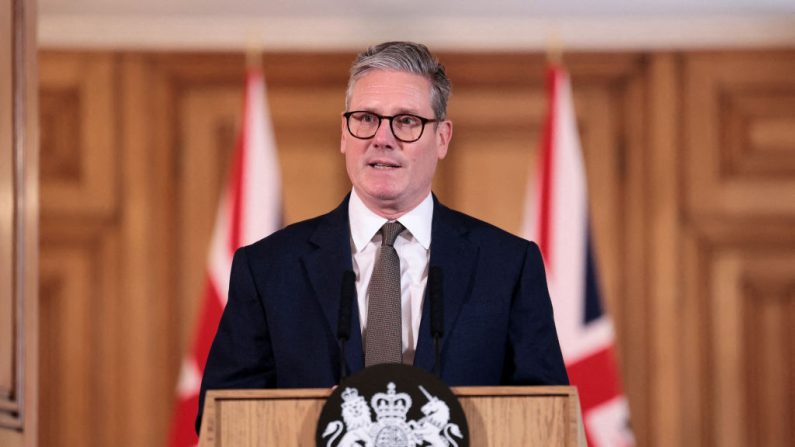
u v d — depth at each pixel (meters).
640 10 14.22
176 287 14.34
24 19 7.12
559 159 13.18
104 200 14.34
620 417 12.61
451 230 6.02
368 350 5.61
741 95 14.48
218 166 14.45
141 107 14.44
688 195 14.39
